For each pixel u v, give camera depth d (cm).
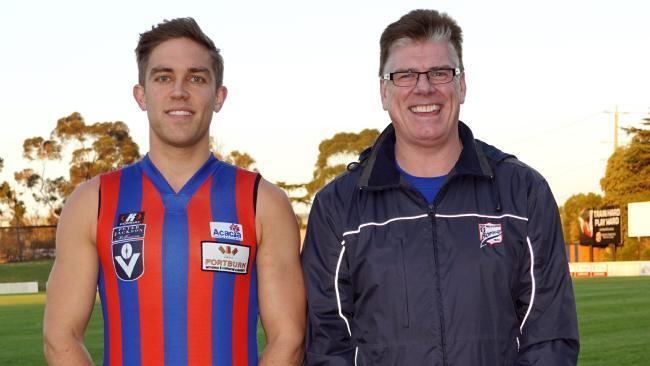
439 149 274
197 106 274
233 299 272
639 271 3014
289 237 284
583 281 2334
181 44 275
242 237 275
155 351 263
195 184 278
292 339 275
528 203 264
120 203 274
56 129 4612
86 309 270
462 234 261
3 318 1451
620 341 932
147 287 265
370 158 275
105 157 4644
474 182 268
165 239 267
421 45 270
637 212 3894
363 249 266
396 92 271
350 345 271
